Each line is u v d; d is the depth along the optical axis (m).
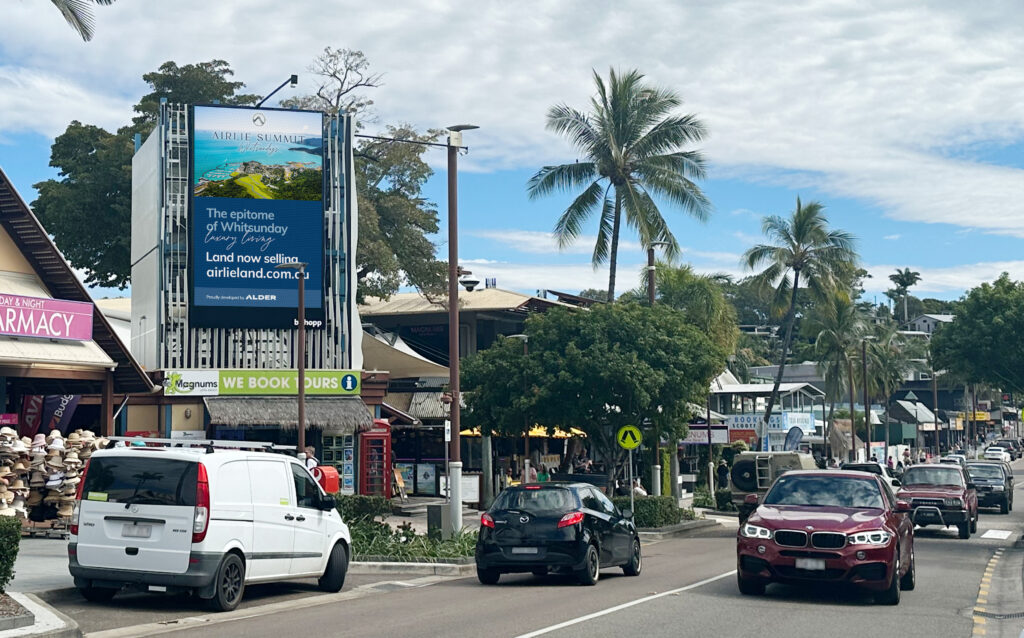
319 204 36.41
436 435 44.62
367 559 20.83
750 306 141.75
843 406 107.56
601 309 32.31
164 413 34.06
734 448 56.78
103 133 50.69
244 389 34.59
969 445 122.44
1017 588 17.98
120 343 27.14
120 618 13.05
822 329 77.56
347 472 36.00
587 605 14.55
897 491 31.72
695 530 33.41
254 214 35.78
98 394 29.23
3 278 26.16
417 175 51.41
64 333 25.33
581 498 17.86
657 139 45.28
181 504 13.57
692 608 14.20
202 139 35.56
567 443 47.62
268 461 15.12
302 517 15.58
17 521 12.33
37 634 10.72
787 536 14.99
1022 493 59.59
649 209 45.16
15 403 28.70
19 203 25.92
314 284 36.19
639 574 19.52
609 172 45.34
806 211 58.53
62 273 26.73
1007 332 33.03
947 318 159.50
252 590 16.47
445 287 51.56
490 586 17.48
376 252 46.88
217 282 35.31
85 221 47.91
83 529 13.80
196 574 13.42
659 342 31.78
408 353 44.47
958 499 30.59
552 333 32.09
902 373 96.31
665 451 41.28
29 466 22.67
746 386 70.44
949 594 16.66
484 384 32.88
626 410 31.69
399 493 38.72
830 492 16.42
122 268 49.03
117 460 13.93
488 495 38.81
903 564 15.98
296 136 36.41
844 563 14.66
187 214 35.34
